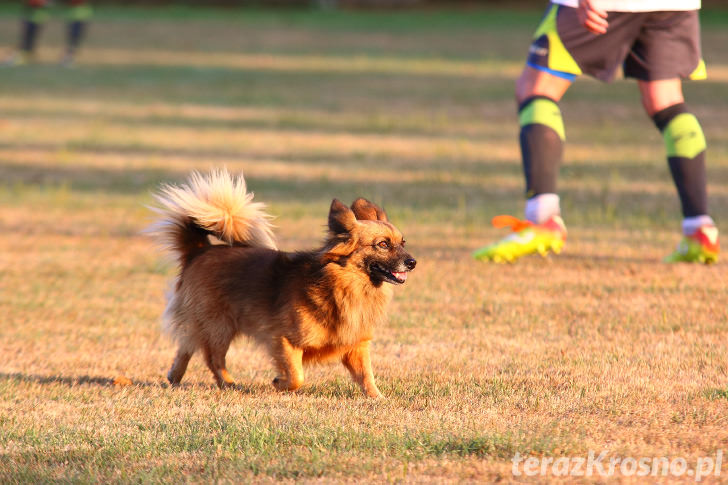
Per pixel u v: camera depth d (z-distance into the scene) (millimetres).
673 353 9227
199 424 7008
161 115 30203
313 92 34938
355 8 68312
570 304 11461
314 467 5957
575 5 12953
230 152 24484
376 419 7082
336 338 8062
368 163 23141
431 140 26344
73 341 10203
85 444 6645
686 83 35750
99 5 67062
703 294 11797
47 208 18344
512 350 9523
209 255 8852
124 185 20609
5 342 10117
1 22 56031
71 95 33969
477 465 5973
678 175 13453
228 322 8586
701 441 6375
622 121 29078
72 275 13352
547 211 13508
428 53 45625
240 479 5812
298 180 20875
